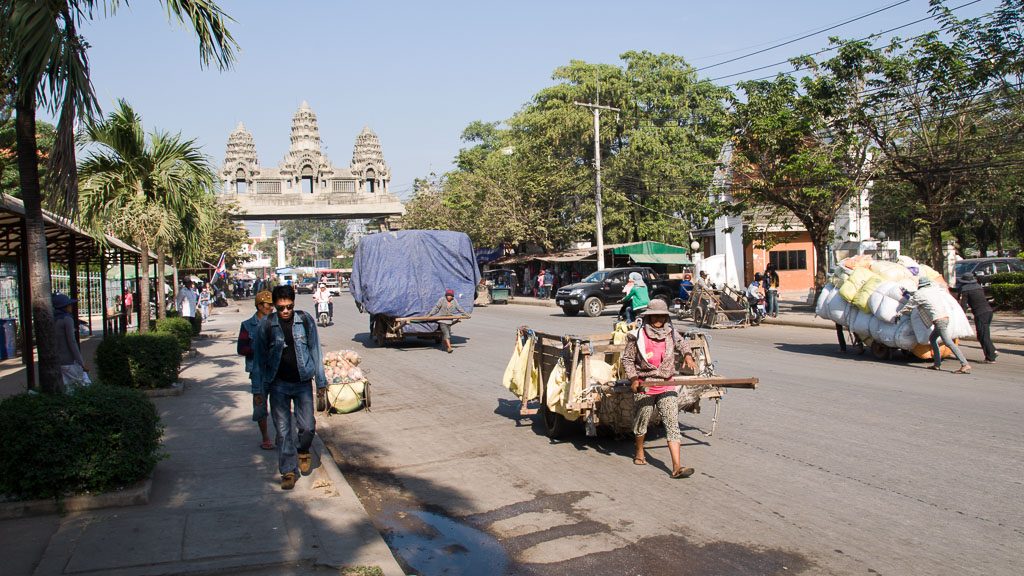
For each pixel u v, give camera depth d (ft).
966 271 91.97
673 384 22.38
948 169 76.74
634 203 144.36
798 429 28.25
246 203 249.96
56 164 21.40
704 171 143.84
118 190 47.32
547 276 144.36
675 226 146.10
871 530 17.63
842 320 50.75
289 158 290.56
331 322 92.58
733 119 89.35
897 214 108.88
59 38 20.51
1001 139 77.25
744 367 45.44
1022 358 48.83
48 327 21.83
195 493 20.80
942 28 76.84
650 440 27.53
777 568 15.64
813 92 85.66
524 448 27.02
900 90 81.71
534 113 152.25
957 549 16.37
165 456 21.71
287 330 21.56
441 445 27.96
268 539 17.12
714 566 15.87
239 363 53.11
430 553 17.52
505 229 147.13
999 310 79.56
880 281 48.24
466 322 89.15
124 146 47.44
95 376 43.60
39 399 19.74
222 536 17.31
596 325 80.48
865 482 21.38
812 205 87.15
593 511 19.77
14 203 30.45
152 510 19.25
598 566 16.12
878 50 83.46
